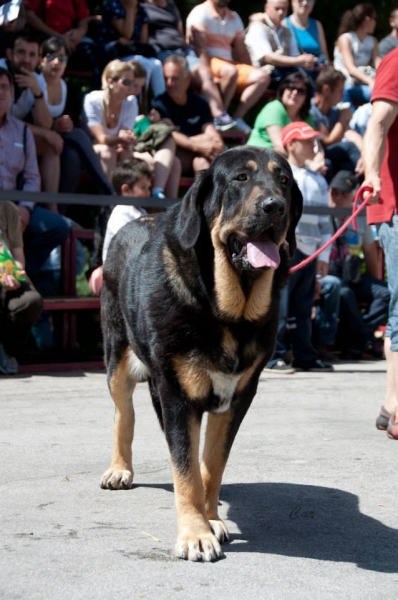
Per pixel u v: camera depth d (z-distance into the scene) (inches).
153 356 194.2
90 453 270.5
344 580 170.1
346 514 213.2
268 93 631.8
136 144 494.9
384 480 243.3
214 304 187.6
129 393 236.5
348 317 498.3
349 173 498.0
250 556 183.2
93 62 549.6
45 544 186.9
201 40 601.6
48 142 459.5
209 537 183.5
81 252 474.6
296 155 457.4
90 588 162.7
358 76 636.1
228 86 599.5
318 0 788.0
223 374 191.9
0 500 219.8
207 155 522.9
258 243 187.2
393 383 305.1
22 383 394.9
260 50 629.9
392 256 292.7
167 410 191.6
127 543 188.9
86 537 192.1
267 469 254.1
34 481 237.9
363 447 282.5
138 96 546.3
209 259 190.1
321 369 456.1
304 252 442.6
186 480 187.5
